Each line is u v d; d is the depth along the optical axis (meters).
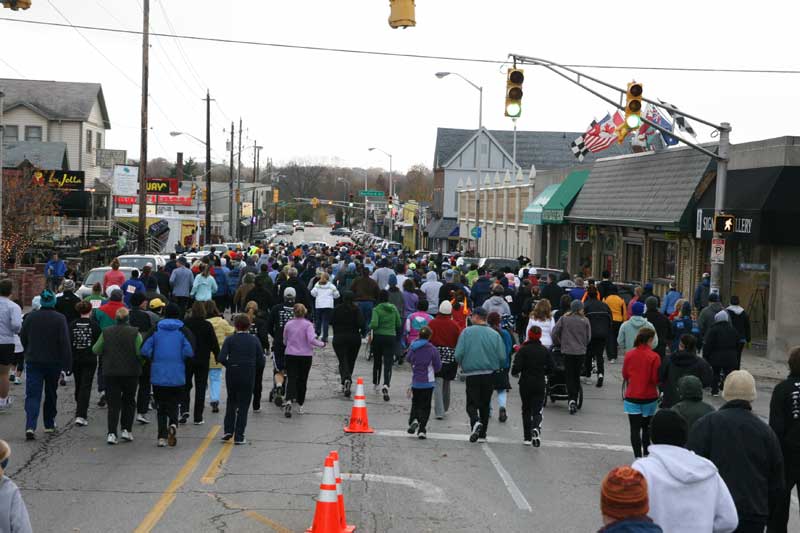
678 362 11.55
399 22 11.85
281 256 37.94
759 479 7.16
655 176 32.84
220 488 10.98
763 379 22.47
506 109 21.27
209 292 25.75
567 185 42.59
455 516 10.11
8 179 41.38
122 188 70.19
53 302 13.56
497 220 60.28
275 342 16.64
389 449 13.41
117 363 13.09
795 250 25.22
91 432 14.05
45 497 10.45
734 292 28.39
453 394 18.77
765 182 25.30
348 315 17.77
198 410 14.84
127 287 21.47
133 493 10.66
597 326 19.95
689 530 5.78
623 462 13.13
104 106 70.12
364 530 9.48
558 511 10.42
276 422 15.21
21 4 14.44
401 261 30.95
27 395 13.41
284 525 9.54
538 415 14.00
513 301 23.84
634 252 37.59
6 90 66.00
